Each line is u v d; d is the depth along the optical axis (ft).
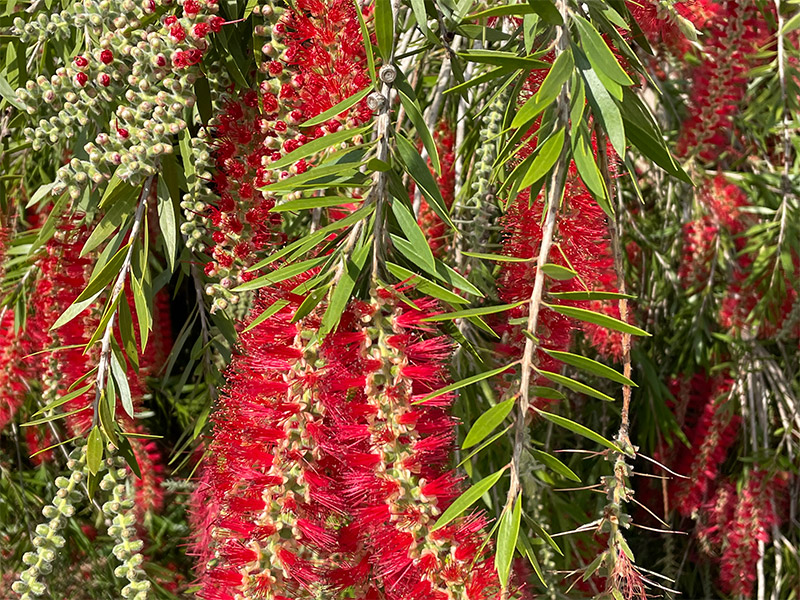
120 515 2.76
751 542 5.91
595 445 6.42
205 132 3.05
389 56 2.23
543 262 2.03
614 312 4.33
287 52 2.59
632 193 6.59
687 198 6.16
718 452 6.07
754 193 6.05
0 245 4.06
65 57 3.18
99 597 5.22
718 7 4.20
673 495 6.34
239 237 2.91
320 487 2.09
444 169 4.52
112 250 2.71
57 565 5.18
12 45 3.32
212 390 3.90
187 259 3.87
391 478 2.11
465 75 4.38
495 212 4.54
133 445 3.79
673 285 6.52
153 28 2.73
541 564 4.26
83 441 3.14
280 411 2.07
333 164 2.20
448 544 2.11
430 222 4.17
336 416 2.14
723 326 6.23
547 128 2.24
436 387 2.32
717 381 6.48
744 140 6.49
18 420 5.39
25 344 4.25
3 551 5.23
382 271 2.24
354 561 2.33
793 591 5.98
